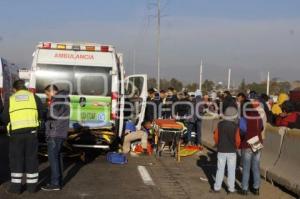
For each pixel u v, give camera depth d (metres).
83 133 13.43
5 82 19.78
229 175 9.93
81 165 12.90
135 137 15.20
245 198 9.59
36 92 13.59
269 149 11.66
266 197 9.70
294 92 19.86
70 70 13.71
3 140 17.50
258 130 9.74
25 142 9.23
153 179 11.27
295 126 12.19
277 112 14.70
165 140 14.54
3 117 9.20
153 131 15.90
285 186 10.05
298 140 10.24
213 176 11.88
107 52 13.83
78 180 10.87
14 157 9.21
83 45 13.77
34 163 9.38
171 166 13.23
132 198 9.29
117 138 14.66
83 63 13.73
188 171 12.52
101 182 10.73
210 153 16.06
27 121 9.17
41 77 13.64
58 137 9.66
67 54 13.72
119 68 14.63
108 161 13.56
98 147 13.55
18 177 9.27
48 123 9.67
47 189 9.69
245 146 9.77
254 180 9.88
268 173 11.02
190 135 17.41
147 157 14.71
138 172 12.10
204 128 18.59
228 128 9.82
